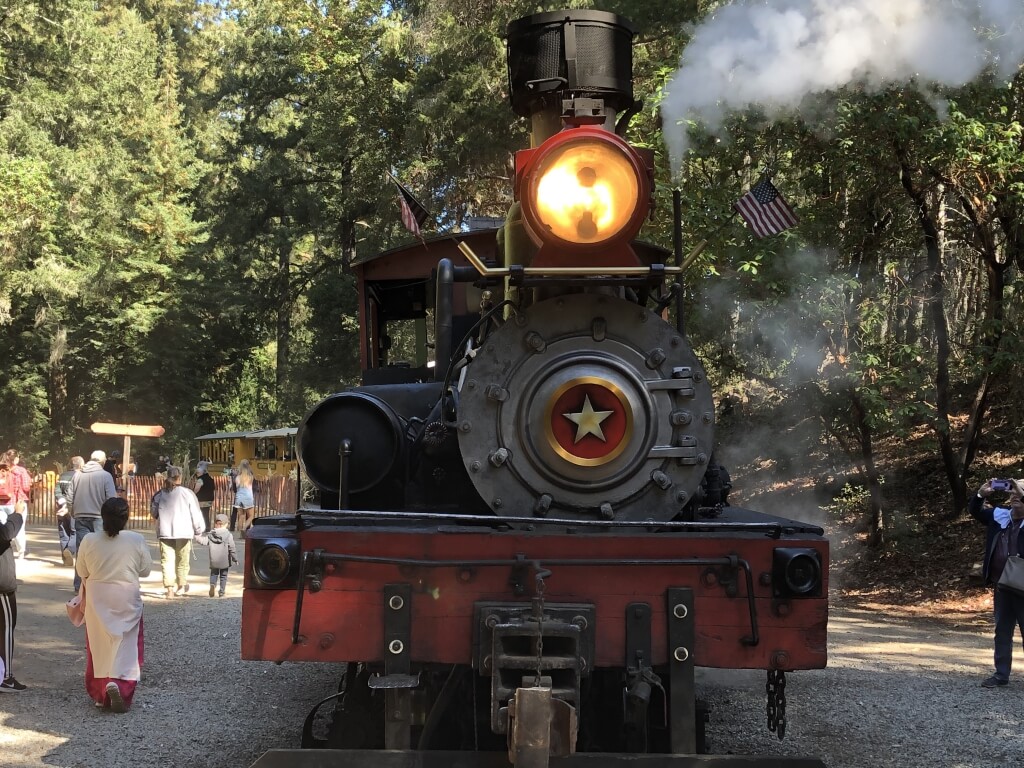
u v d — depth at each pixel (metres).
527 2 16.12
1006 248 12.07
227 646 8.23
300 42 26.20
